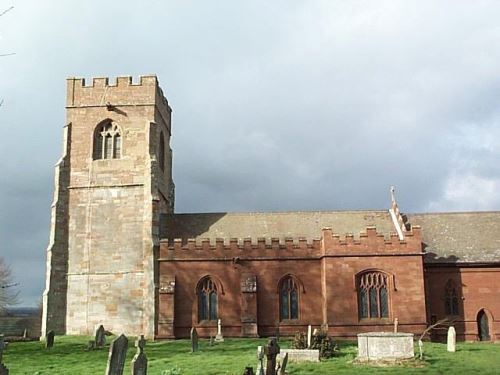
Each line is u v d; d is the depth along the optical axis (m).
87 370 30.17
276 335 49.22
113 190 55.91
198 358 34.00
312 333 37.62
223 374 27.20
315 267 50.62
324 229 50.00
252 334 48.97
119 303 53.25
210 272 50.88
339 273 49.00
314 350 31.88
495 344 43.59
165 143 63.94
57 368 31.23
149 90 57.94
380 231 54.62
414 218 57.56
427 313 50.22
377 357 31.38
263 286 50.47
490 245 53.50
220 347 41.12
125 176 56.09
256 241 53.47
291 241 51.09
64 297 54.00
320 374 27.23
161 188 59.88
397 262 49.00
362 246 49.41
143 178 55.91
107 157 57.00
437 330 50.47
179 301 50.50
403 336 31.61
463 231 55.41
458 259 51.94
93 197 55.91
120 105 57.69
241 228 55.91
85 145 57.16
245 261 50.91
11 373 29.36
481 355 34.19
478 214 57.56
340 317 48.22
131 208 55.31
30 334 68.06
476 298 51.16
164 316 49.81
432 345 40.78
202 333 49.75
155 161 56.22
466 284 51.41
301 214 57.78
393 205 56.50
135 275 53.62
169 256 51.41
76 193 56.16
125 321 52.78
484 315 51.19
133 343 45.31
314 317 49.75
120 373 20.27
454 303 51.25
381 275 49.12
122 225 55.00
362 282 49.12
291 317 50.28
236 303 50.22
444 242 54.22
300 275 50.50
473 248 53.28
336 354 34.12
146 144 56.75
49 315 52.97
